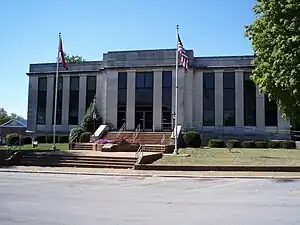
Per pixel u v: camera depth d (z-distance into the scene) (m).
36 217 8.68
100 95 43.47
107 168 22.89
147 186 15.12
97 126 41.19
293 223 8.21
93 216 8.86
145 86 41.06
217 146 35.97
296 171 20.52
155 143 34.97
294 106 25.34
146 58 41.19
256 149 33.75
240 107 40.25
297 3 21.94
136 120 40.81
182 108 39.47
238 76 40.69
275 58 22.78
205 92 41.22
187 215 9.07
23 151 26.66
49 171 20.95
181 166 21.31
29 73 46.50
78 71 44.88
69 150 30.95
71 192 13.09
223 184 15.92
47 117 45.53
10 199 11.32
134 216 8.90
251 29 26.59
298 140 39.44
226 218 8.73
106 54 42.88
